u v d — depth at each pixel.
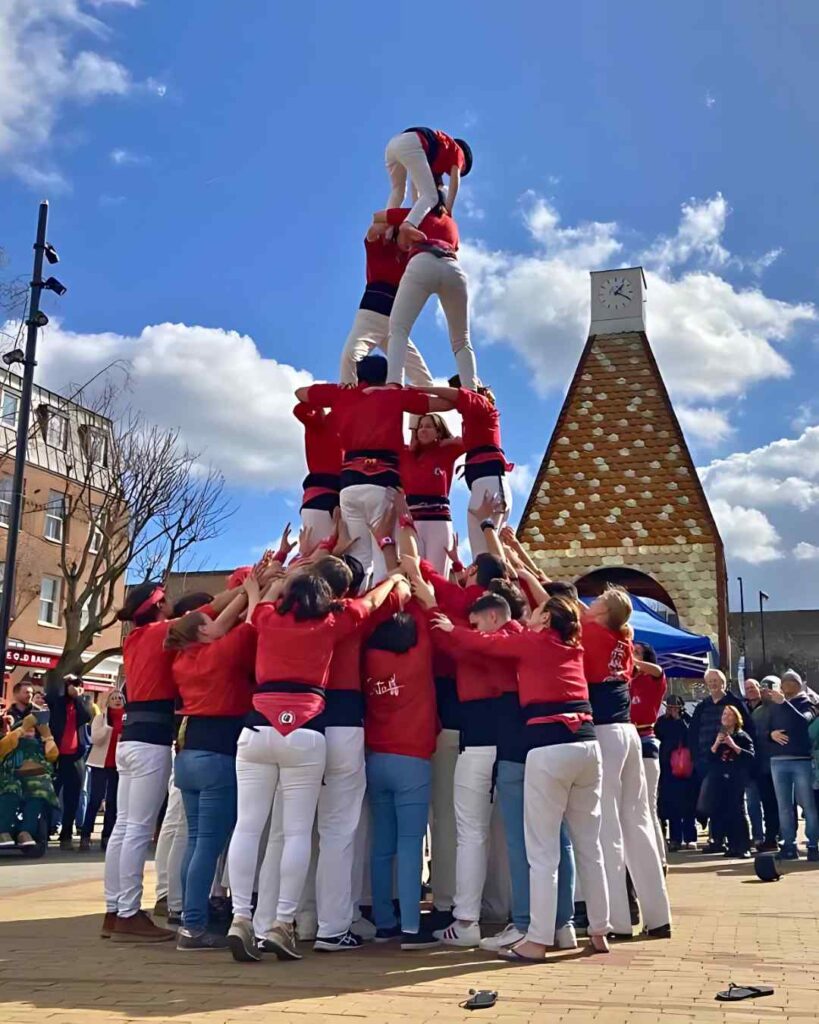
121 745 6.09
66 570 23.95
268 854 5.61
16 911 7.35
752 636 66.31
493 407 7.27
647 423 16.00
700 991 4.51
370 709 5.77
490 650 5.47
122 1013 4.08
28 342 16.14
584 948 5.70
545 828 5.32
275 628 5.32
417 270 7.08
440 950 5.61
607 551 15.61
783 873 10.05
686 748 12.70
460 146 7.65
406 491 7.64
